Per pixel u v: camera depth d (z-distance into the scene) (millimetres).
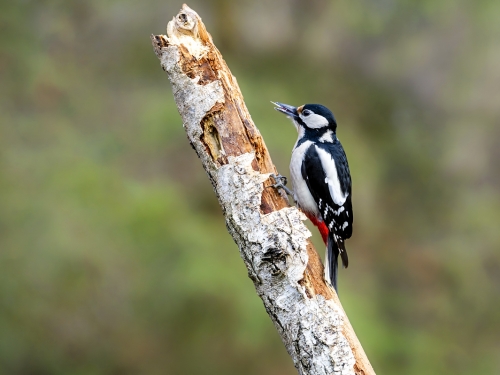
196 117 5887
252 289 11758
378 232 16812
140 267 12039
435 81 19203
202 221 12766
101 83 15367
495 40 18688
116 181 12703
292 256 5625
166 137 13633
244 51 17531
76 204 12266
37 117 13805
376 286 15805
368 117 18688
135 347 12062
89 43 16000
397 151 18609
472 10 18312
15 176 12523
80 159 13055
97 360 11969
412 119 19047
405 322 15156
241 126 5941
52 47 15422
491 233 17297
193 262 11773
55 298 11992
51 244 11945
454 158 18688
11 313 11773
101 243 12070
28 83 14062
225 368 11859
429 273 16375
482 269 16688
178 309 11789
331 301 5652
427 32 18828
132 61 16156
